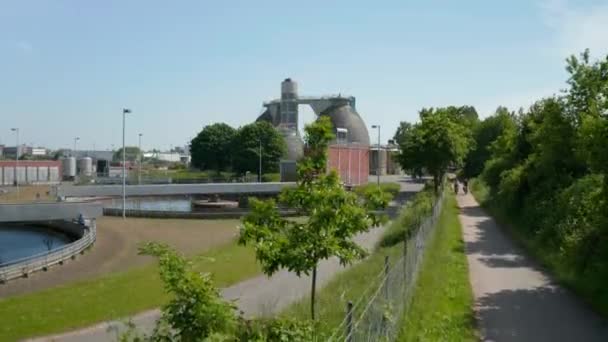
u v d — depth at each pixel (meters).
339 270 22.61
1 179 95.88
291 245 9.21
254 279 22.44
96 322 16.98
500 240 25.91
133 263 31.73
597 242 15.38
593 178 19.77
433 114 43.59
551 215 21.75
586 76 23.83
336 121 129.75
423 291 14.33
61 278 27.89
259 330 5.91
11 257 37.19
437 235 24.20
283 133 118.31
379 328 8.90
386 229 30.20
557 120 24.67
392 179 109.75
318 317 9.64
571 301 14.70
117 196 66.56
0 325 16.72
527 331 12.26
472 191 60.00
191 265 5.89
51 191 68.12
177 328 5.39
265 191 70.88
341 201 9.63
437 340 11.19
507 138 43.47
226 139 117.38
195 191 68.50
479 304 14.42
